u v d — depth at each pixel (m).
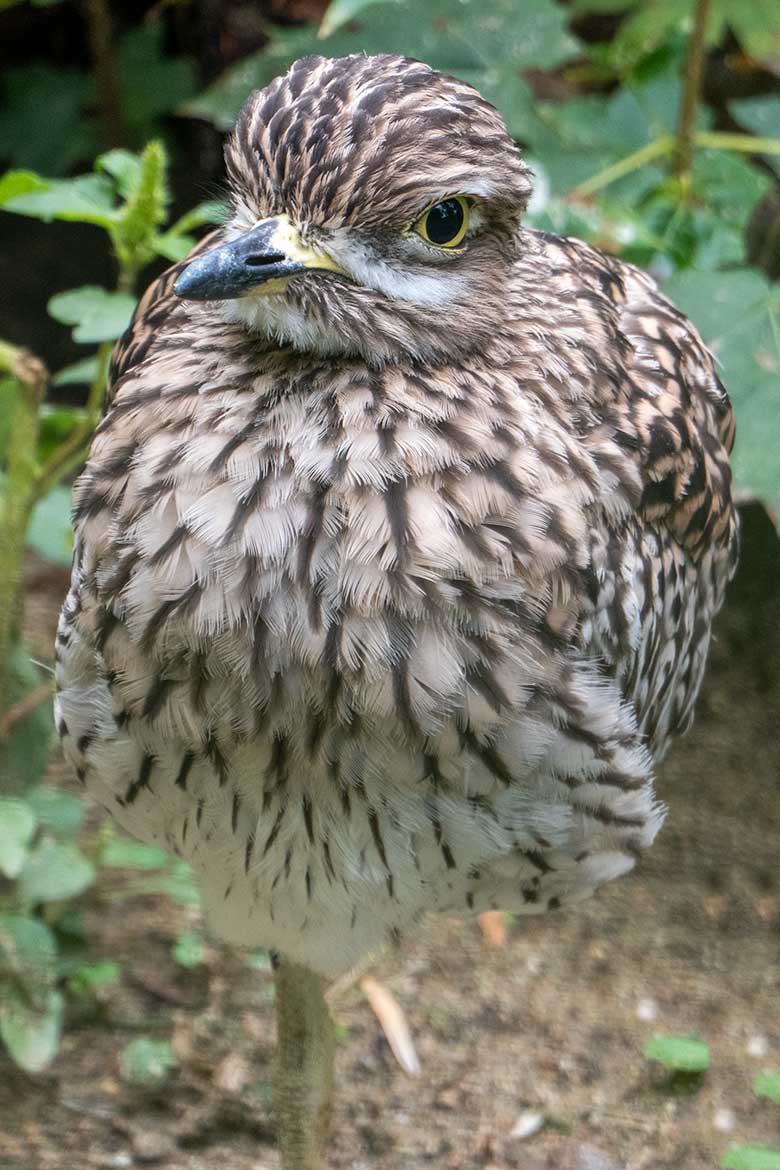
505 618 6.00
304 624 5.89
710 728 10.75
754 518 11.12
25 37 13.27
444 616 5.92
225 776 6.32
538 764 6.32
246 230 6.07
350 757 6.15
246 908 7.09
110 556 6.11
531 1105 8.67
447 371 6.05
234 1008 8.98
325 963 7.24
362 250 5.90
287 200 5.90
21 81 12.93
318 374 5.98
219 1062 8.70
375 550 5.84
